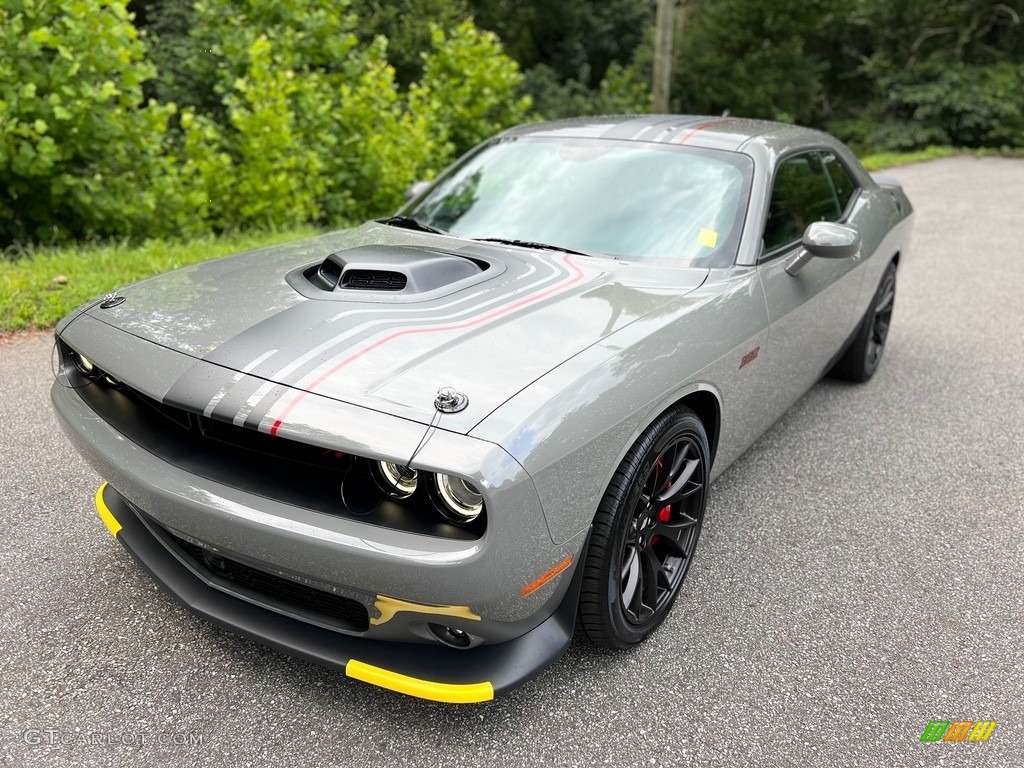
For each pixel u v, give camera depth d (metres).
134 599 2.56
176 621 2.48
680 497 2.57
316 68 9.52
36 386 4.04
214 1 9.07
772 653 2.51
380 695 2.24
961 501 3.51
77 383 2.49
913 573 2.97
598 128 3.65
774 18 26.53
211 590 2.28
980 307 6.63
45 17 6.20
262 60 7.89
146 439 2.19
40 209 6.74
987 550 3.14
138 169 7.07
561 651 2.13
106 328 2.34
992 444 4.08
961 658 2.52
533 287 2.57
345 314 2.28
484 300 2.42
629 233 3.05
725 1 26.89
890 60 26.23
